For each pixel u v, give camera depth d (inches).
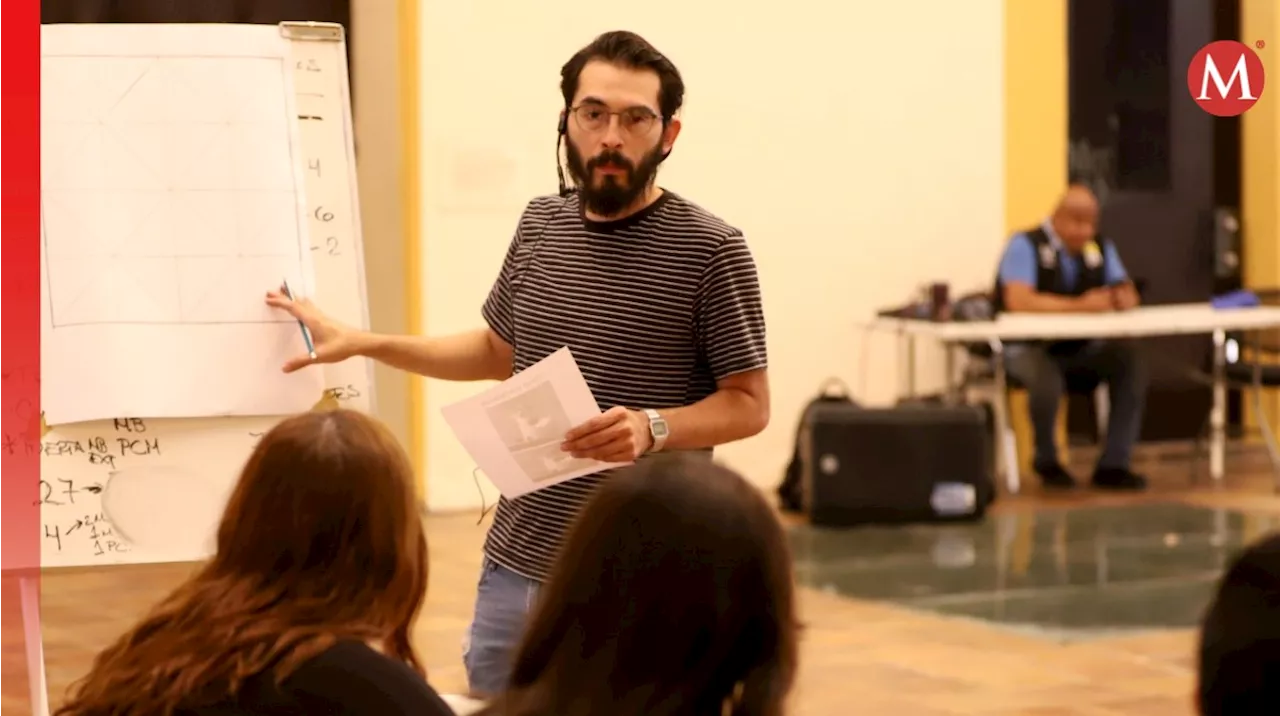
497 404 105.4
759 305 110.4
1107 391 350.6
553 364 103.8
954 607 239.9
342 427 78.7
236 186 126.9
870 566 270.5
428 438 319.6
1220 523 306.3
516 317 115.0
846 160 359.9
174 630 75.7
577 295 111.3
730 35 346.0
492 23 319.3
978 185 374.0
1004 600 244.2
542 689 60.1
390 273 316.8
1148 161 402.0
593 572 60.6
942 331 322.3
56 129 125.6
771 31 349.7
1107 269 354.0
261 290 125.8
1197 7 403.9
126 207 125.6
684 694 59.0
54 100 125.9
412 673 74.7
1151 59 400.2
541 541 110.5
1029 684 198.2
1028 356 347.3
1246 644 52.7
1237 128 409.1
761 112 350.9
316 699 72.8
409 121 315.6
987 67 372.8
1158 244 404.5
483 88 319.3
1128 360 347.6
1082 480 359.9
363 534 76.8
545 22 323.6
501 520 114.4
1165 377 406.6
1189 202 407.2
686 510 60.2
